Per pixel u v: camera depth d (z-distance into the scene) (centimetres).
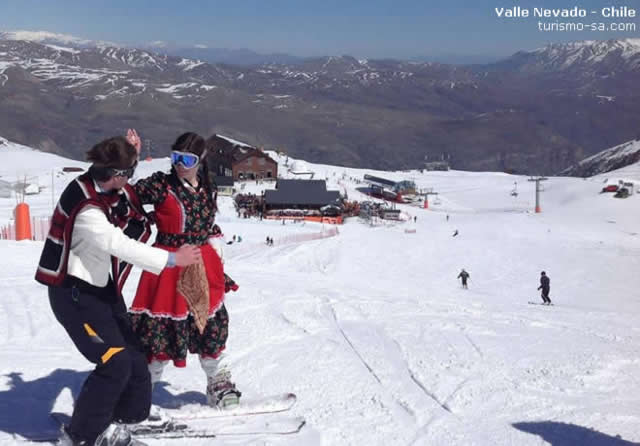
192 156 415
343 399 500
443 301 1174
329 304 905
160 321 425
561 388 538
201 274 422
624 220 8756
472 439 427
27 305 831
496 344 696
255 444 398
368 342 687
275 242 5844
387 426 445
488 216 9256
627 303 3184
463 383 543
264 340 686
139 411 381
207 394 459
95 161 348
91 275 352
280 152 14100
